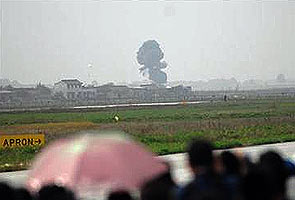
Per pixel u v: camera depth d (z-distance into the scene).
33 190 15.88
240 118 154.25
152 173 17.17
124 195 14.60
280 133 108.94
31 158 75.06
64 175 16.97
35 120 164.50
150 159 17.88
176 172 50.69
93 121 153.38
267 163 14.76
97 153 17.55
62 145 18.48
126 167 17.06
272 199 13.75
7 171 63.69
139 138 100.75
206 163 14.88
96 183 16.59
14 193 14.10
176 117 164.38
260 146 83.50
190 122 140.12
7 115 193.25
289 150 74.56
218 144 83.50
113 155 17.41
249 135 105.44
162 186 14.12
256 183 13.62
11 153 80.81
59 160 17.72
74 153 17.62
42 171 17.73
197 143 15.19
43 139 86.75
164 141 97.88
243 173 16.45
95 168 16.86
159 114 181.62
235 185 15.45
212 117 161.12
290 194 33.81
